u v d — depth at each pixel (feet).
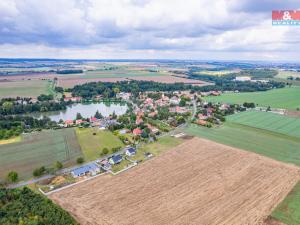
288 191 207.10
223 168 249.14
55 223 158.51
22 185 215.10
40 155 278.05
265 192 205.57
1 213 166.20
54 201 190.60
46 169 240.73
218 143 320.09
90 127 386.93
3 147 299.79
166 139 336.08
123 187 212.64
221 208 184.03
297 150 299.38
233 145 313.53
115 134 349.41
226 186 214.90
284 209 182.70
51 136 341.62
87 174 235.61
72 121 408.87
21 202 180.14
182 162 262.67
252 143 321.93
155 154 284.41
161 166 253.24
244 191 206.90
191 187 212.84
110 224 165.68
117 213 177.37
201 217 173.78
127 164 257.75
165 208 183.73
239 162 263.08
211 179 226.79
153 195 200.54
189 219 171.63
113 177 230.27
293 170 245.65
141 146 309.01
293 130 378.73
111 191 206.28
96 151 290.97
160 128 379.76
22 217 162.81
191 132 367.45
